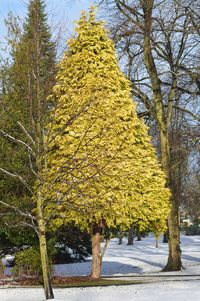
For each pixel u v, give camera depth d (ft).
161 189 49.88
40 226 33.86
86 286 43.01
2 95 42.98
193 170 81.92
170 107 75.72
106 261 89.10
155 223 50.19
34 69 34.71
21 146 46.50
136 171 47.34
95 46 49.62
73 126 44.45
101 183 43.65
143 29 69.10
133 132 48.57
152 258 93.15
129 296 33.04
